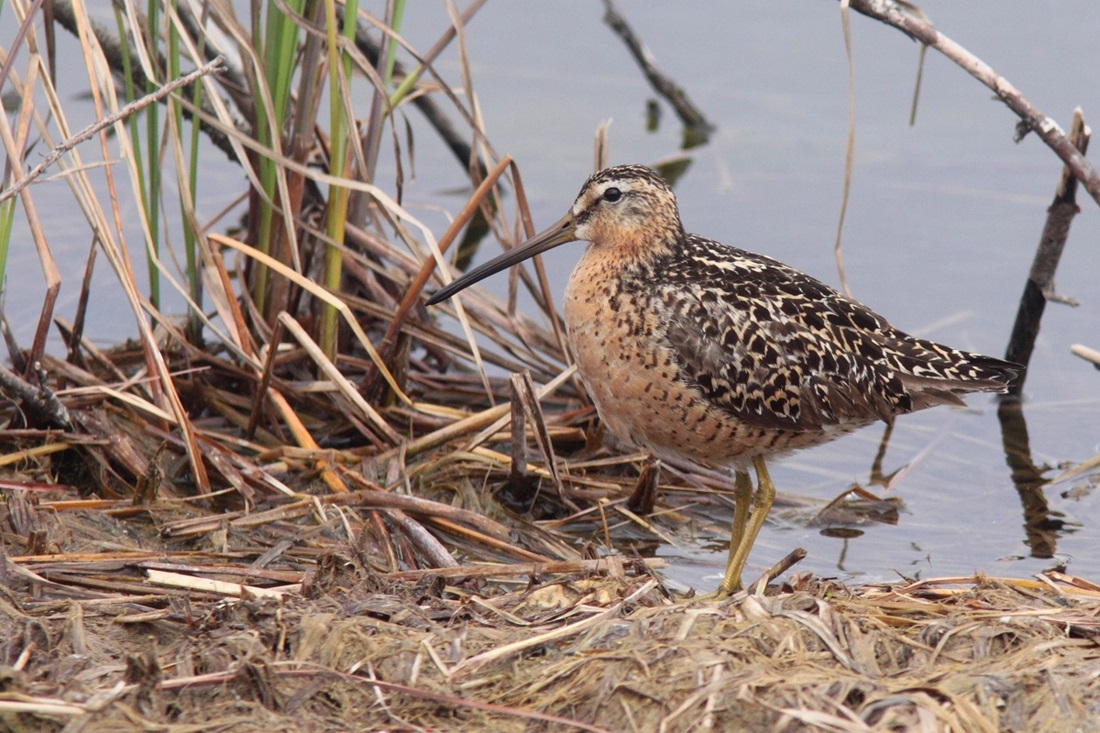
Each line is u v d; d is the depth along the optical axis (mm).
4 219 11133
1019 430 13242
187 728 7031
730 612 8172
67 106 16969
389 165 17219
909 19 11984
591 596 8734
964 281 15164
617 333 10156
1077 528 11500
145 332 11047
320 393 12414
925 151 17594
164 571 9234
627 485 11820
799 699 7238
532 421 11164
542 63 19391
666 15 20734
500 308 13578
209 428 12117
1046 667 7602
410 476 11453
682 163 17344
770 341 10000
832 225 16078
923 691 7398
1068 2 19875
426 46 19000
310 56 11938
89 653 7938
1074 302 13359
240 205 15969
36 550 9320
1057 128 12094
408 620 8297
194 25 13523
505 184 16703
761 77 19141
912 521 11703
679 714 7211
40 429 11133
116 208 11094
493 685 7641
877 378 10203
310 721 7254
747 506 10680
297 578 9328
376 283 13375
